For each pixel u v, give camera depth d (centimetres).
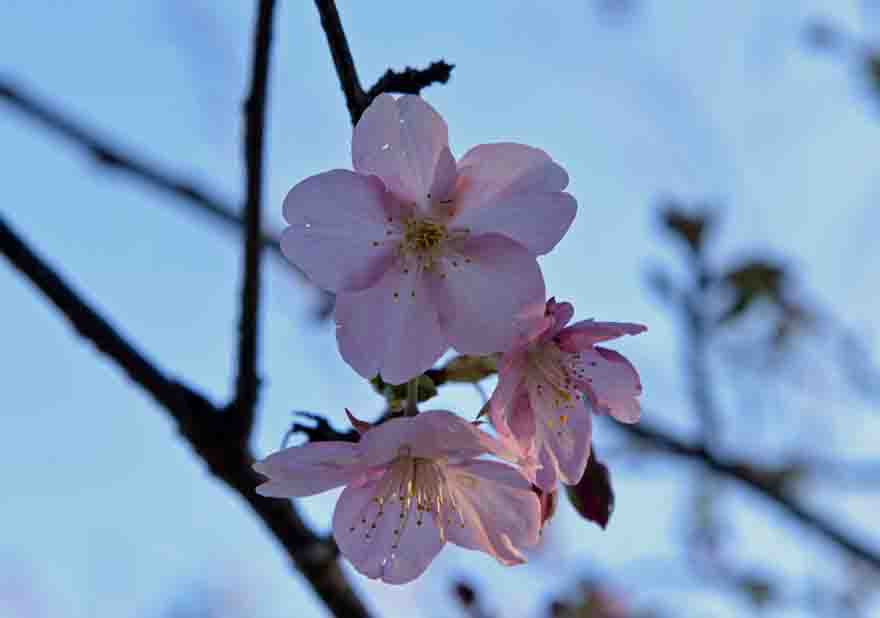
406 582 31
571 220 30
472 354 30
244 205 31
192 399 32
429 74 30
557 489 31
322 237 30
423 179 30
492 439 29
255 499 32
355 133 30
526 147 30
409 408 30
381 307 30
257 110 30
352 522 30
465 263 30
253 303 32
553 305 31
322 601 33
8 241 32
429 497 30
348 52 29
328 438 30
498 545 31
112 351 32
